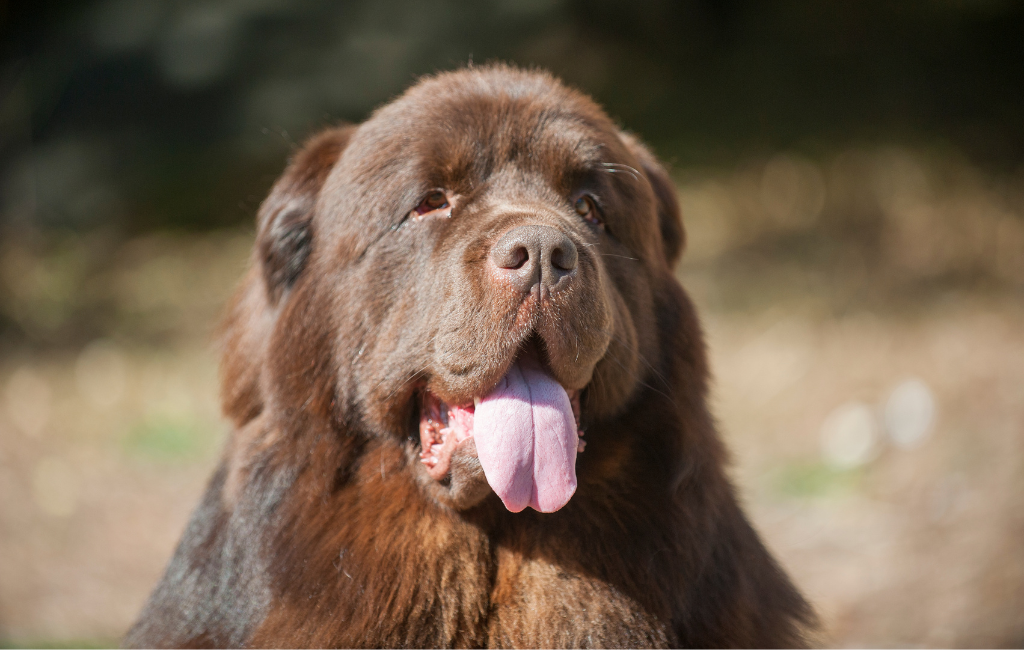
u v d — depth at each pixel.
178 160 23.70
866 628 8.88
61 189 23.53
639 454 5.18
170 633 5.45
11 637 8.90
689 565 5.11
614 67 25.20
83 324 20.44
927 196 22.20
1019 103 23.64
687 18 25.33
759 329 18.27
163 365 18.14
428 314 4.82
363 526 4.93
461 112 5.17
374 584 4.86
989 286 19.16
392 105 5.50
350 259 5.14
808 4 24.72
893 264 20.56
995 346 15.72
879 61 24.48
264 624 4.93
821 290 19.73
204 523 5.66
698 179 24.17
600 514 5.02
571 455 4.54
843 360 16.30
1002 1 23.38
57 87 23.61
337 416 5.07
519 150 5.14
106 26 23.11
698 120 24.86
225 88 23.08
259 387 5.50
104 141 23.64
